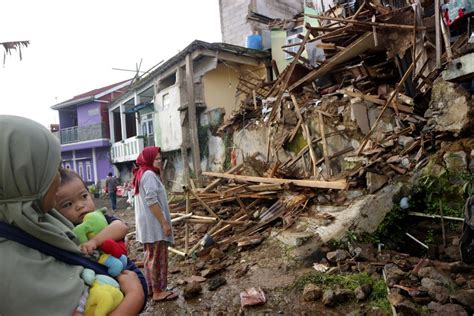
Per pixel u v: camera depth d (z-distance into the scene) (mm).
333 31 8961
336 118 8539
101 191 25391
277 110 10531
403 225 5703
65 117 29484
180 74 15391
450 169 5668
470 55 5262
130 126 25375
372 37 8102
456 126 5969
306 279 4461
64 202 1589
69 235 1340
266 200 7891
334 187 6523
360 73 9070
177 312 4137
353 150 8086
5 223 1157
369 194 5934
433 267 4180
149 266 4336
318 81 10930
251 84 14227
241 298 4113
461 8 7285
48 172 1219
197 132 14648
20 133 1168
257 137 11523
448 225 5352
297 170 9070
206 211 8523
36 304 1076
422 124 6879
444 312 3227
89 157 27875
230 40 18578
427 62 7543
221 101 15828
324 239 5324
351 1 10273
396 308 3418
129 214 13477
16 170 1137
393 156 6598
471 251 3877
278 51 15227
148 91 20031
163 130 17094
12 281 1063
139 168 4188
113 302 1266
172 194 11359
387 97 8031
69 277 1198
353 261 4730
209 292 4598
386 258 4719
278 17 18219
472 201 3844
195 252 6273
